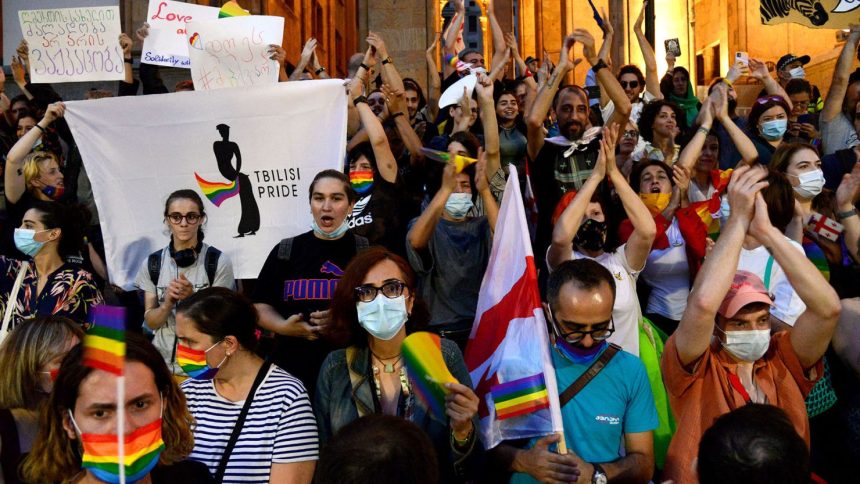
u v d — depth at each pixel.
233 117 5.93
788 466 2.26
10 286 5.26
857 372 4.27
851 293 5.44
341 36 18.92
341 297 3.66
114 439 2.50
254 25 6.07
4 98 7.80
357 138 6.41
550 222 6.01
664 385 3.91
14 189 6.26
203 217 5.27
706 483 2.36
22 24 6.63
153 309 4.88
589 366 3.60
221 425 3.43
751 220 3.60
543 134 6.34
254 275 5.86
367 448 2.15
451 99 6.52
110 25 6.66
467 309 5.06
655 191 5.64
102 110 6.01
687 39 20.11
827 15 8.72
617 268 4.60
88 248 6.19
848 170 6.92
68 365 2.55
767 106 7.17
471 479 3.53
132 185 5.98
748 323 3.59
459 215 5.15
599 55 6.89
